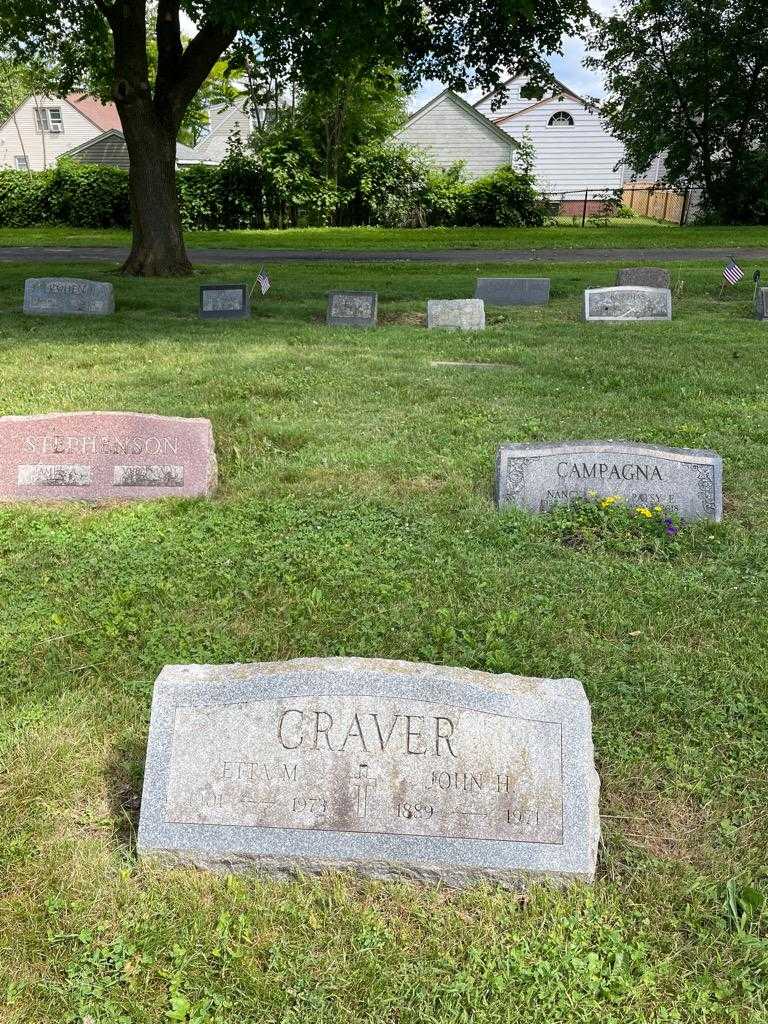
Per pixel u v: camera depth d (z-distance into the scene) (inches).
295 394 385.7
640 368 442.9
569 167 1971.0
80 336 525.3
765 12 1419.8
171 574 219.6
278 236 1328.7
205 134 2380.7
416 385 405.7
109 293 614.5
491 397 381.7
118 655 182.7
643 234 1294.3
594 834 129.6
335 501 264.8
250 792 130.3
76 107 2220.7
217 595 208.2
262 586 213.2
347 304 592.1
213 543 236.8
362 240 1264.8
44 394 372.5
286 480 285.6
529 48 796.6
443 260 1036.5
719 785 147.3
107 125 2260.1
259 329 561.9
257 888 127.1
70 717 161.6
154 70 1788.9
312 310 654.5
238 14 613.0
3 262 960.9
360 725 130.6
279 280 829.8
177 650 185.0
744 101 1536.7
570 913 124.1
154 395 374.0
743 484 279.3
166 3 742.5
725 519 256.1
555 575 218.2
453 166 1716.3
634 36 1513.3
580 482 258.1
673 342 522.3
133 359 455.5
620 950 118.7
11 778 146.2
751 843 136.9
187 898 125.4
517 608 201.5
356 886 129.2
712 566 225.0
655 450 255.3
